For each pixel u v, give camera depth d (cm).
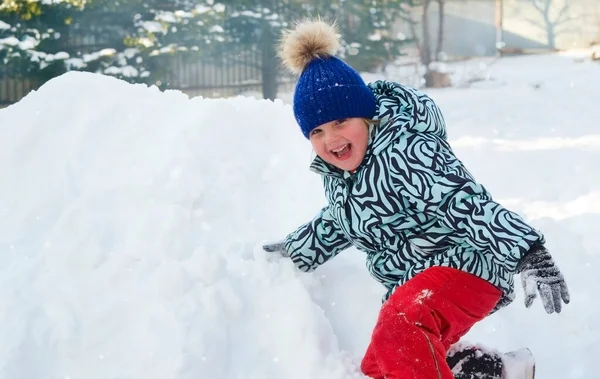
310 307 225
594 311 326
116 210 256
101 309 226
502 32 2348
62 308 226
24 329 220
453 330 210
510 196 539
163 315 220
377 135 210
